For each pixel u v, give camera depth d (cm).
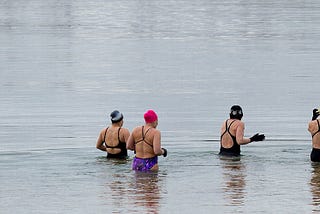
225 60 8262
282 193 2722
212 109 5181
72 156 3397
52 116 4891
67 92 6069
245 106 5322
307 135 4078
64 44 10181
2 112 5084
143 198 2658
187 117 4841
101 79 6850
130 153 3450
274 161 3253
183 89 6191
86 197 2677
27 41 10581
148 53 9012
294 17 14488
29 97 5806
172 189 2780
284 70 7369
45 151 3569
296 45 9731
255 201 2616
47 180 2927
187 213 2477
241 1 19950
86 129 4391
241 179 2930
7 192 2750
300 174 3009
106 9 17975
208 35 11388
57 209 2530
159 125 4509
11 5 19675
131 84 6512
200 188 2794
